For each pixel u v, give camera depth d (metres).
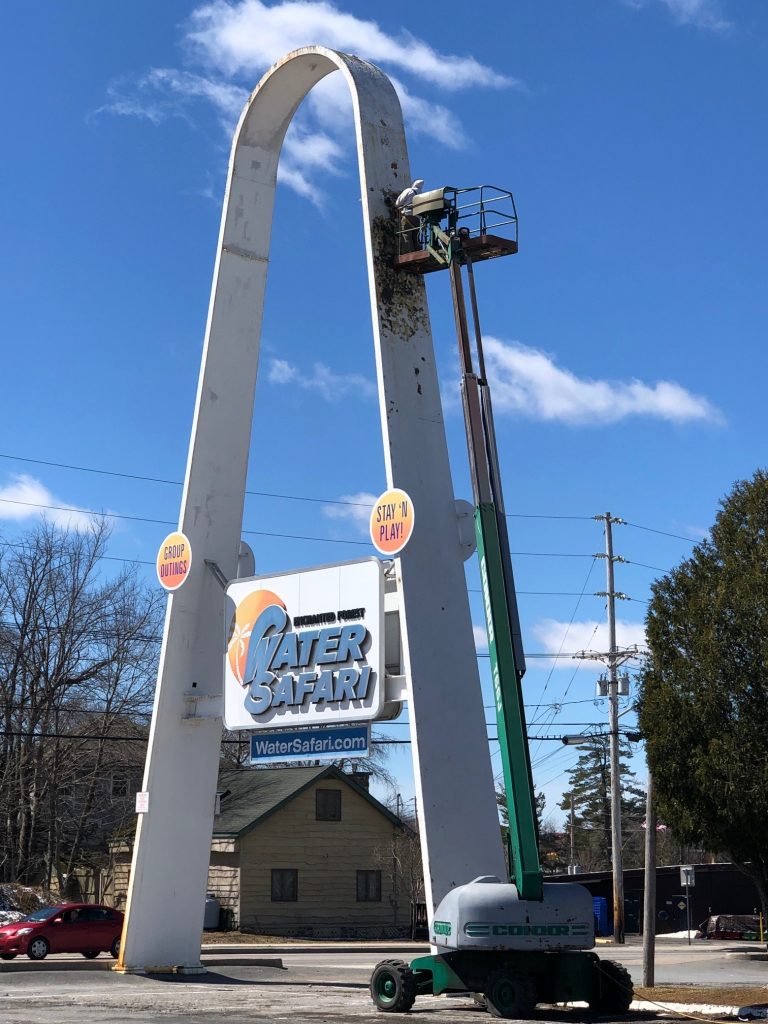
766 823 22.53
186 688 23.50
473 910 15.32
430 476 19.59
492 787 18.62
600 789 97.75
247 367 24.73
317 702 20.58
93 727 45.53
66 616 46.16
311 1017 15.34
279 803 43.66
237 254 24.69
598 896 53.12
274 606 21.69
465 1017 15.35
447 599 19.19
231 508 24.27
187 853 23.31
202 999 18.59
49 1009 16.67
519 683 16.03
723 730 23.09
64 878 50.06
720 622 23.55
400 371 19.78
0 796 44.78
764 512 24.08
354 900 44.84
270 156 25.27
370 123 20.84
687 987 22.27
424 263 19.94
